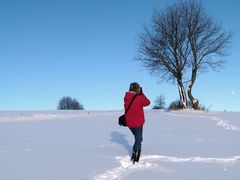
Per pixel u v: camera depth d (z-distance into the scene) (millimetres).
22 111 28625
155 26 32438
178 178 7078
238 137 13039
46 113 25531
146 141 11812
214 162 8641
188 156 9242
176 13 31781
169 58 31859
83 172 7301
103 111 28984
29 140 11977
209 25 31750
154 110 31109
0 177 6914
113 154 9336
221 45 31594
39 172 7285
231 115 24500
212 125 17672
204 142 11688
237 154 9523
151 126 17016
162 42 31844
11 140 11969
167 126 17031
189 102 33656
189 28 31141
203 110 30688
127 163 8430
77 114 25234
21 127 16734
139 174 7316
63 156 8898
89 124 18031
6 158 8648
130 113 8656
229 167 8086
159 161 8719
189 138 12672
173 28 31531
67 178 6844
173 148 10398
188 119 21234
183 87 31406
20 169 7527
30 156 8891
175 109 30922
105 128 15969
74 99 65000
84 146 10617
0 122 19766
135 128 8633
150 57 32656
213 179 7020
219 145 11039
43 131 14922
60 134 13789
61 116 23703
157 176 7184
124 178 6996
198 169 7871
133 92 8789
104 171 7426
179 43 31328
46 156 8891
